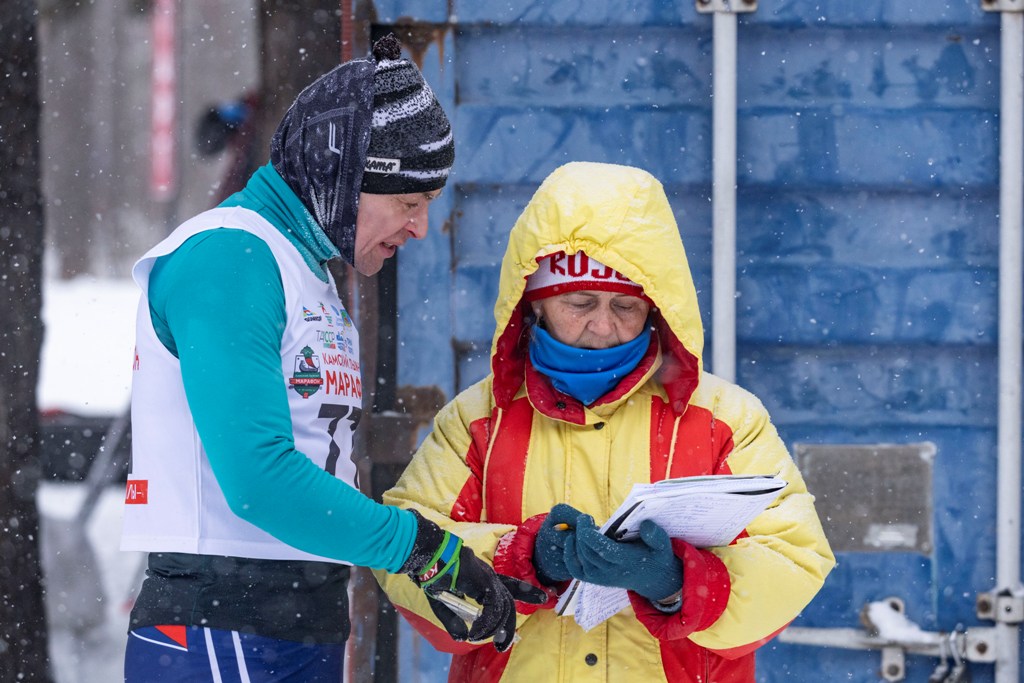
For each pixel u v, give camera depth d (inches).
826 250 539.5
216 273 282.7
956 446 541.6
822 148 538.3
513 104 534.9
